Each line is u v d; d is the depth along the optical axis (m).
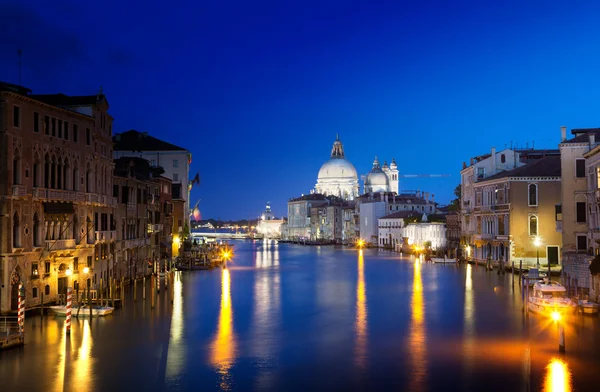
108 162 58.06
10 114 42.09
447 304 53.22
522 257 80.69
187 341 38.97
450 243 119.00
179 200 104.81
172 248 96.19
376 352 36.06
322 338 39.81
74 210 49.84
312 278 79.81
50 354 35.31
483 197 91.81
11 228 42.38
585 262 51.16
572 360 33.75
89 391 29.41
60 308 45.41
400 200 187.62
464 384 30.14
